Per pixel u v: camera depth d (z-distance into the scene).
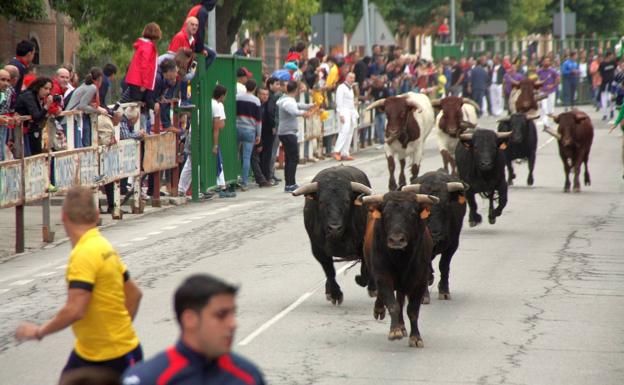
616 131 108.25
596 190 63.00
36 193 44.38
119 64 97.94
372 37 91.69
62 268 40.25
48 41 108.50
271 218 52.12
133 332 19.22
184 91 58.84
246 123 64.38
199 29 59.06
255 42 140.00
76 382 12.28
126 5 88.62
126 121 53.22
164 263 40.16
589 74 159.25
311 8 97.94
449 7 170.50
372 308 32.31
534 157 64.06
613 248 42.91
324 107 83.69
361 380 24.59
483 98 133.62
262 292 34.56
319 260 32.62
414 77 110.19
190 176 60.19
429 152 88.75
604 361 26.47
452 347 27.73
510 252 41.91
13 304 33.78
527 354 27.05
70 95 53.84
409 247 27.08
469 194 46.56
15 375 25.61
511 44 171.62
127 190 58.34
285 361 26.23
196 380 13.91
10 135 42.88
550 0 197.62
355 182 31.50
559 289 35.00
